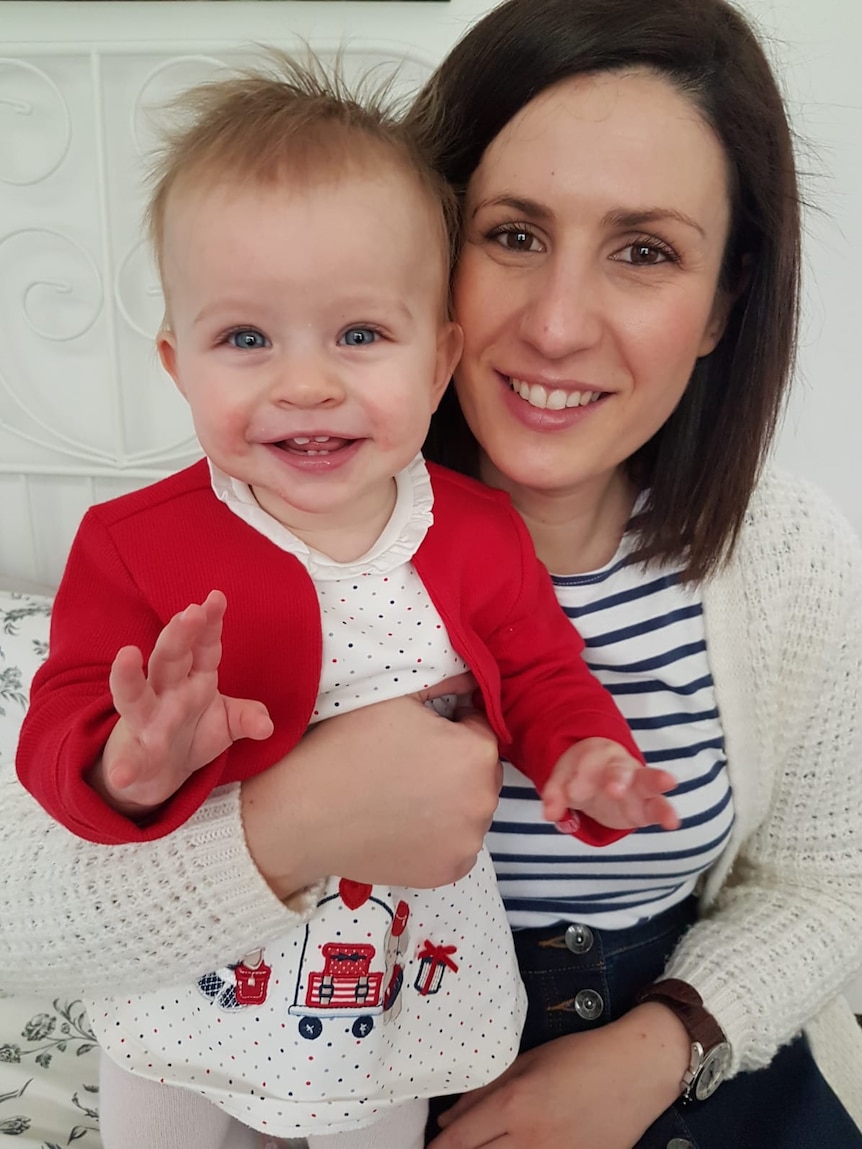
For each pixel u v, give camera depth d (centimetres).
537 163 68
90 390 155
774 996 89
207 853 64
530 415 75
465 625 73
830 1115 91
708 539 86
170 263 63
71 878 66
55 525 167
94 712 55
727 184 73
